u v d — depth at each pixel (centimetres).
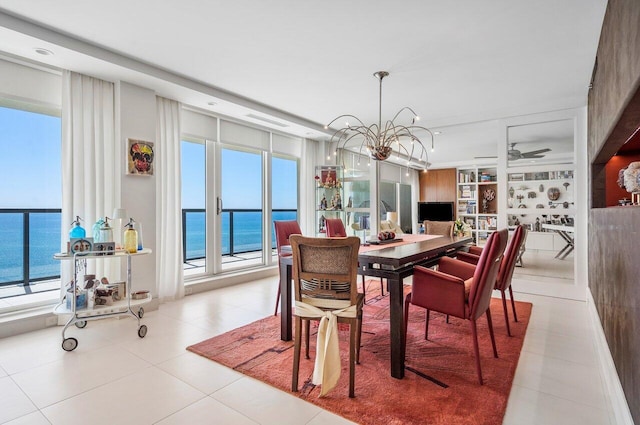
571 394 197
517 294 431
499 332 293
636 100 165
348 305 198
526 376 218
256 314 343
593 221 333
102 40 276
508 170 449
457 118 484
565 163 415
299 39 272
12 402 185
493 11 230
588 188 387
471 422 169
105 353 249
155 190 366
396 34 262
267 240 548
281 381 209
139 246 307
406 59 305
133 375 216
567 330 299
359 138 591
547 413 178
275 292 432
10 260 346
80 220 319
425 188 949
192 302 387
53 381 208
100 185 333
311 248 199
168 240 392
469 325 311
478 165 887
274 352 252
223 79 357
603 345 241
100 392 196
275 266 551
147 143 356
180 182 403
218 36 268
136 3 225
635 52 144
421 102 427
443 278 220
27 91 301
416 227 936
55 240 345
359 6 226
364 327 308
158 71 331
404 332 229
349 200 609
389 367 229
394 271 220
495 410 179
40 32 255
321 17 239
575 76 341
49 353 248
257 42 277
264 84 371
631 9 152
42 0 222
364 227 404
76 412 177
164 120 389
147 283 356
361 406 183
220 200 475
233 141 489
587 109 392
